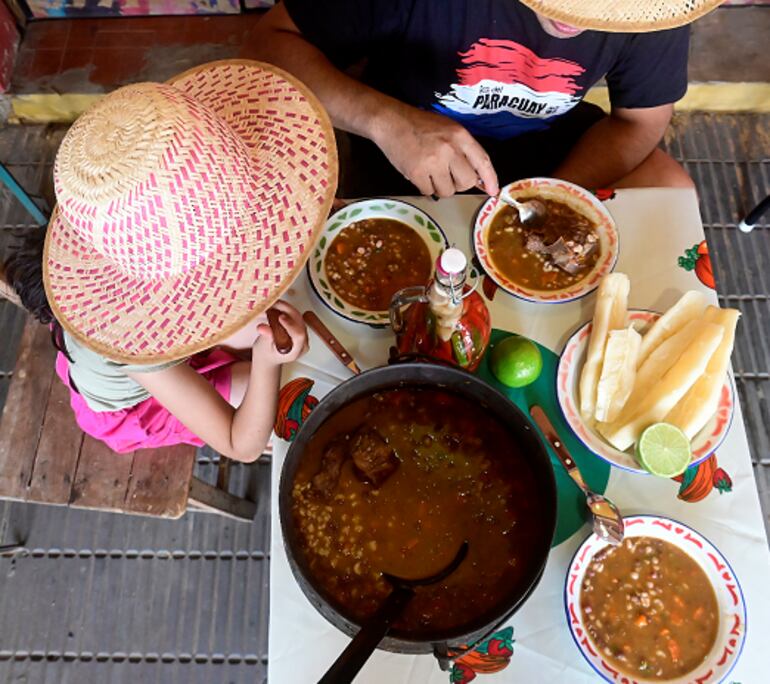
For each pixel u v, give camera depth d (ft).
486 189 4.48
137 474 5.00
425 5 4.82
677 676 3.58
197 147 3.01
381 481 3.62
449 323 3.62
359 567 3.49
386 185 6.10
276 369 4.15
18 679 6.39
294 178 3.46
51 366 5.24
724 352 3.98
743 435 4.08
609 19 3.51
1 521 6.88
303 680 3.60
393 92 5.66
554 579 3.80
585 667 3.62
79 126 3.03
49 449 5.04
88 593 6.66
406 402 3.73
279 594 3.73
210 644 6.49
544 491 3.34
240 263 3.33
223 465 6.46
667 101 5.34
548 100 5.40
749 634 3.69
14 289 4.53
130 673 6.40
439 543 3.53
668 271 4.54
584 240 4.36
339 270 4.47
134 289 3.44
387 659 3.62
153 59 8.55
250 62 3.76
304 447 3.49
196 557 6.77
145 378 4.28
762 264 7.77
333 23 5.05
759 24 8.54
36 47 8.56
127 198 2.91
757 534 3.90
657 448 3.74
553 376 4.26
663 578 3.77
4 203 8.14
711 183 8.21
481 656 3.63
